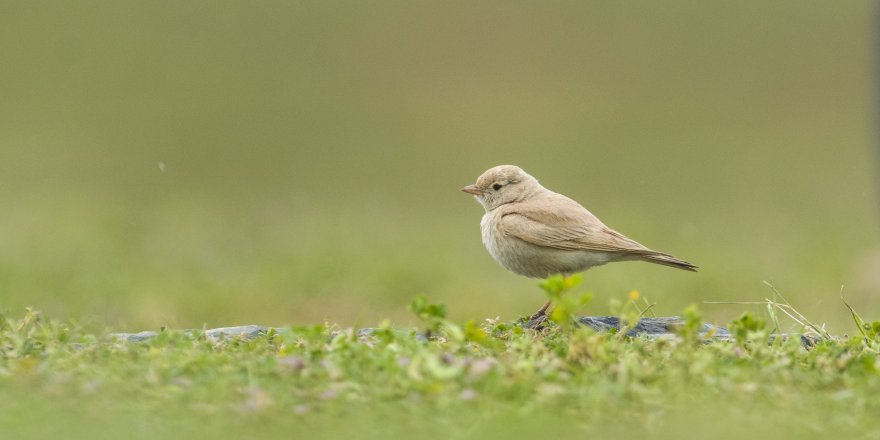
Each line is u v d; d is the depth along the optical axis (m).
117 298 16.34
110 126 34.69
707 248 21.08
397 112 37.19
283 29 43.03
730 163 32.06
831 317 14.88
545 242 10.98
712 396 7.45
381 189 29.88
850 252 20.61
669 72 40.16
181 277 18.44
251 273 18.52
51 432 6.86
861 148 32.97
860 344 8.90
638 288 17.16
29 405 7.20
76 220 23.22
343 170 31.89
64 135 33.50
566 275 11.20
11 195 27.03
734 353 8.27
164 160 32.12
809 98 37.75
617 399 7.23
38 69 38.38
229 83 39.00
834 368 8.05
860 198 27.58
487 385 7.39
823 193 28.42
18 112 35.06
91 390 7.37
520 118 36.50
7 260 18.67
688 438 6.87
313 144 34.22
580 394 7.25
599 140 34.38
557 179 30.25
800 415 7.17
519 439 6.82
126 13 43.31
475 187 11.76
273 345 9.09
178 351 8.23
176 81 38.66
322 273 18.28
